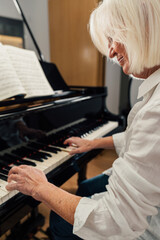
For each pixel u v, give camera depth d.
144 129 0.43
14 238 1.14
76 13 2.59
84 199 0.50
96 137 1.19
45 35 3.05
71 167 0.92
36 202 0.73
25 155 0.89
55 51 3.00
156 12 0.41
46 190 0.53
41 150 0.96
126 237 0.45
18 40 2.86
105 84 2.93
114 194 0.46
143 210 0.42
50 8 2.80
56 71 1.56
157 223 0.54
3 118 0.83
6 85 0.89
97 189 0.98
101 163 2.20
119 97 3.19
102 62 2.66
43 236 1.21
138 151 0.44
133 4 0.43
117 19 0.47
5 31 2.67
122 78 3.01
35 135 1.07
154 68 0.53
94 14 0.56
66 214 0.49
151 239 0.55
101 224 0.45
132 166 0.44
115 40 0.50
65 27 2.76
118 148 1.01
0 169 0.76
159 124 0.40
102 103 1.60
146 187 0.41
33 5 2.93
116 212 0.44
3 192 0.62
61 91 1.45
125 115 2.95
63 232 0.79
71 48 2.81
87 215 0.46
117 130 1.45
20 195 0.66
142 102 0.60
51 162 0.84
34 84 1.09
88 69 2.74
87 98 1.37
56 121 1.20
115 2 0.46
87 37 2.60
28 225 1.21
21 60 1.12
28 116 1.01
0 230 0.62
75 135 1.16
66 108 1.26
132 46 0.47
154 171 0.41
